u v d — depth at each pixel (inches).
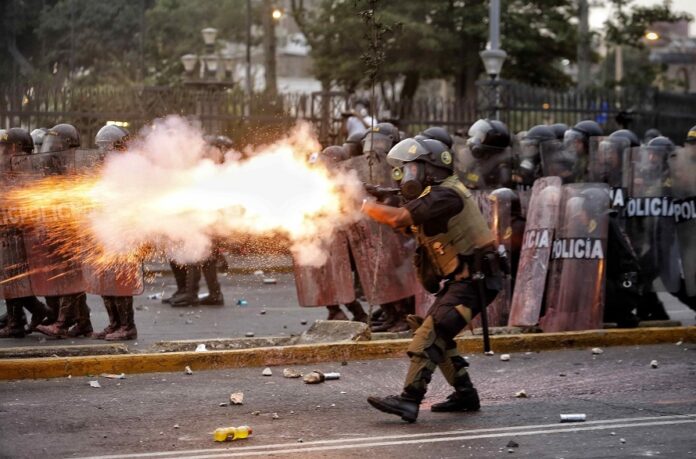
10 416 384.2
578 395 423.5
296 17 1811.0
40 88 991.6
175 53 2081.7
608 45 1937.7
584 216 558.3
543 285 556.4
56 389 435.2
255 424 374.3
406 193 373.1
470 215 378.9
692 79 3073.3
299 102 1016.2
